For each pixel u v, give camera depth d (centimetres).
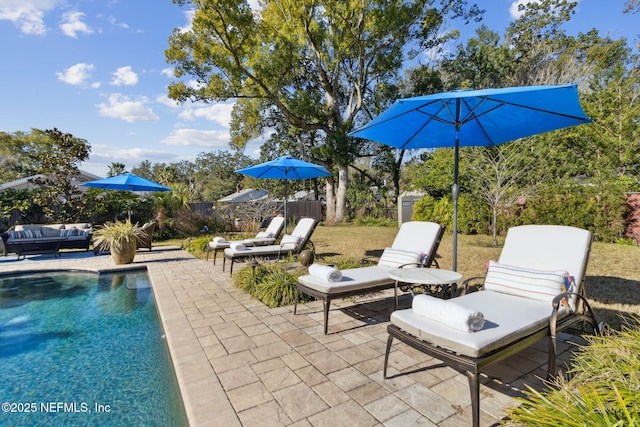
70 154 1192
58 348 366
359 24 1584
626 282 514
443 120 390
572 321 264
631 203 891
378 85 1866
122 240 782
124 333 411
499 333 217
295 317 404
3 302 545
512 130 429
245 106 1877
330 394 235
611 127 1093
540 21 2097
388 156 2155
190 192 1755
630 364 180
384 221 1834
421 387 244
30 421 240
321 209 2114
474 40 2041
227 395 234
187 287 559
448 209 1243
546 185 1005
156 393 277
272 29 1505
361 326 372
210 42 1392
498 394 234
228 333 352
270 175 925
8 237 881
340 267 582
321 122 1802
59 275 728
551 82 1611
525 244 352
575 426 138
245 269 581
